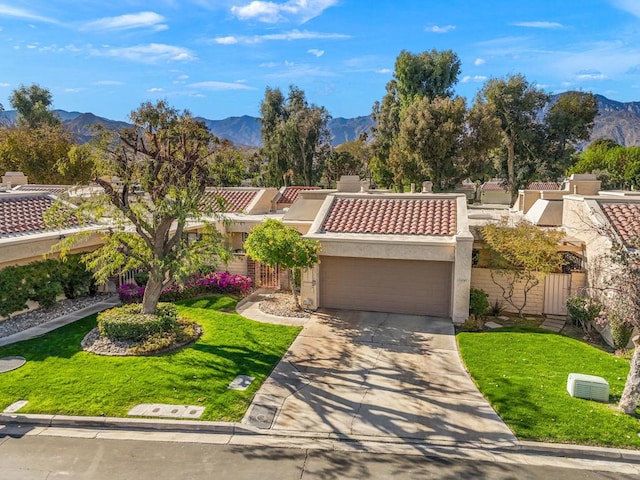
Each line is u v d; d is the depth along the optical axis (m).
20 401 10.23
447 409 9.93
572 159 48.78
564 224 19.53
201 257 14.83
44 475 7.85
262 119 59.09
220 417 9.60
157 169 14.04
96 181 13.63
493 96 47.28
